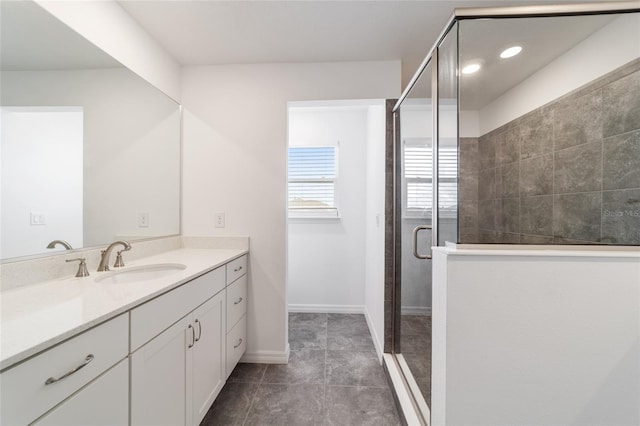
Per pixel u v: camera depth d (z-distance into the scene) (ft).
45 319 2.32
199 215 6.77
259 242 6.70
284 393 5.49
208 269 4.49
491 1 4.65
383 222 6.66
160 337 3.31
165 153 6.17
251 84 6.68
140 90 5.35
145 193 5.52
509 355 3.19
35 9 3.45
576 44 3.63
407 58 6.47
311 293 10.31
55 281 3.58
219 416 4.85
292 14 4.98
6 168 3.13
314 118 10.15
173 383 3.58
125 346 2.76
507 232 3.58
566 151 3.80
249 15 5.01
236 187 6.71
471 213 3.58
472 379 3.22
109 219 4.65
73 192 3.97
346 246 10.20
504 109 3.67
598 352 3.14
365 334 8.31
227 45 5.95
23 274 3.30
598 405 3.15
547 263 3.16
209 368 4.62
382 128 6.79
